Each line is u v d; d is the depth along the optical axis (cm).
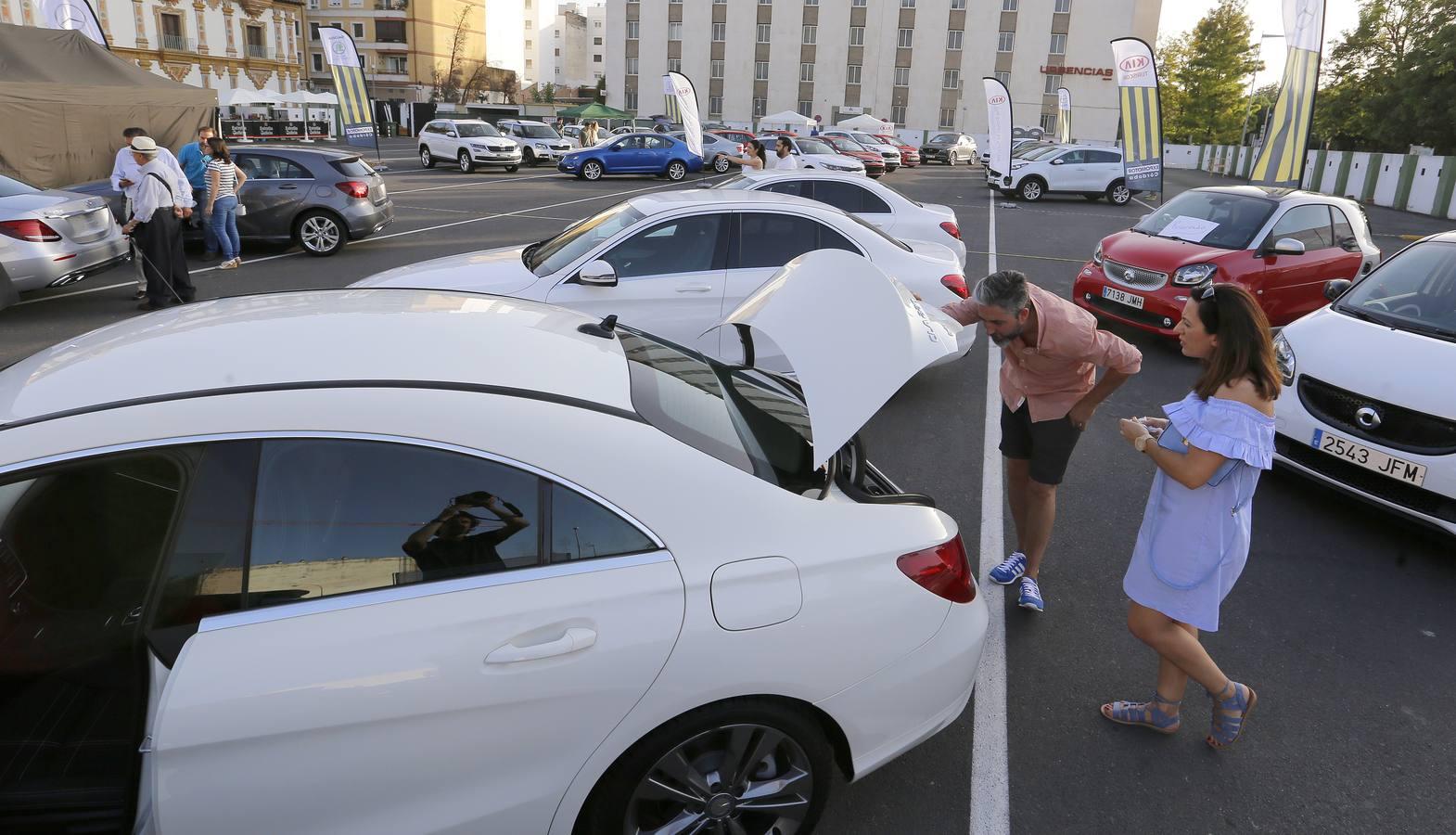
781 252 586
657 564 194
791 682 204
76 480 183
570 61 14500
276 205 1131
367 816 179
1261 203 818
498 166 2703
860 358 202
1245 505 259
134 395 188
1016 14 6009
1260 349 244
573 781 192
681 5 6309
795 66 6309
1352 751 298
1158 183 1700
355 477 185
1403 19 4041
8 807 182
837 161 2441
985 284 320
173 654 174
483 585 185
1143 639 281
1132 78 1662
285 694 170
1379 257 863
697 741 208
